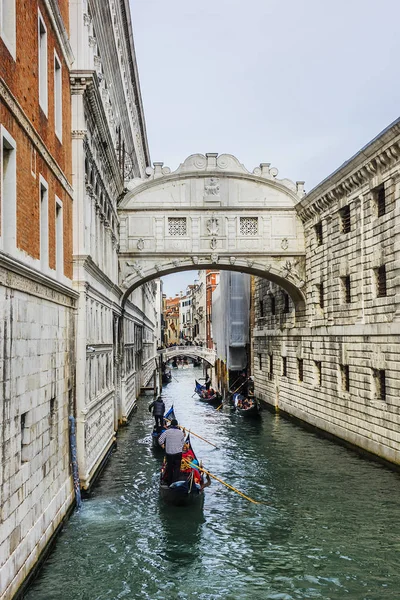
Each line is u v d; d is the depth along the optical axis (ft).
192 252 82.58
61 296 39.40
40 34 35.83
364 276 64.59
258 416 93.76
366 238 64.39
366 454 63.62
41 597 29.81
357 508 45.91
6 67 26.48
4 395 25.54
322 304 81.20
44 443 33.88
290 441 74.69
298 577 33.63
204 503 47.47
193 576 33.50
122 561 35.17
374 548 37.83
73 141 46.11
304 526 41.91
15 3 28.17
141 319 142.51
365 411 63.67
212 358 189.37
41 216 35.83
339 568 34.83
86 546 36.65
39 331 32.76
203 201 83.05
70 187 44.78
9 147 27.43
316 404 80.48
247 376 135.74
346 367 70.64
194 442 74.90
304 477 55.62
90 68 48.83
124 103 88.58
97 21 56.29
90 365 50.19
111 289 68.33
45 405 34.30
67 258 43.24
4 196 27.61
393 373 56.85
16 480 27.48
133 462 61.52
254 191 84.02
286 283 85.81
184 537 39.34
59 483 38.60
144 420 95.45
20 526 28.22
